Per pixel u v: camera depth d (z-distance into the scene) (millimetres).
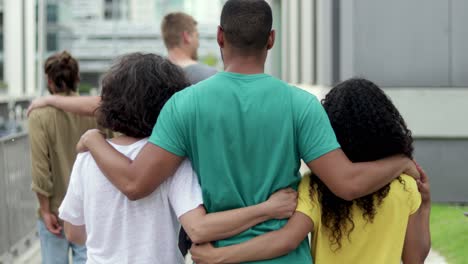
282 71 31672
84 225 4137
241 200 3646
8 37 80875
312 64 19188
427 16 13406
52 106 6078
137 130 3916
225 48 3729
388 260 3854
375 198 3820
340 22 14383
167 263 3873
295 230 3688
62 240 6195
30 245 11148
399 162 3857
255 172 3641
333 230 3828
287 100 3650
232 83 3641
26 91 84000
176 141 3646
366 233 3844
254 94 3617
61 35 120438
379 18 13430
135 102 3887
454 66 13406
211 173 3629
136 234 3838
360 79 4020
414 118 13203
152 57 4012
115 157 3779
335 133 3889
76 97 6086
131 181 3705
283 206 3658
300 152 3703
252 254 3621
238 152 3609
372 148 3844
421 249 4047
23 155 10711
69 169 6113
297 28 24516
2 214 9117
